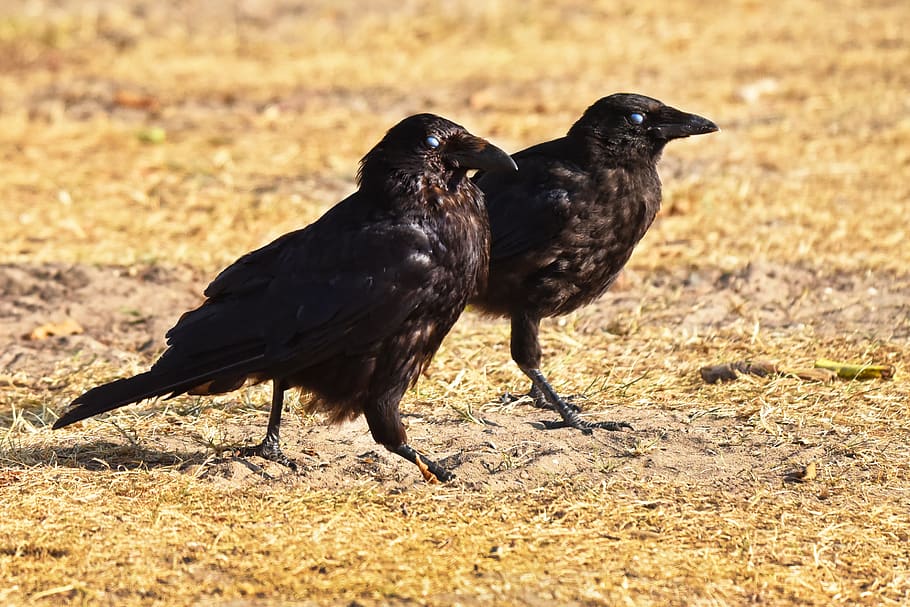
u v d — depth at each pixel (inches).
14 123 861.8
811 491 359.9
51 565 307.9
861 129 824.9
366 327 356.8
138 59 1057.5
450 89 960.3
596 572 306.8
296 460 384.2
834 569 315.0
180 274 584.4
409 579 300.5
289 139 836.0
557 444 398.0
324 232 365.7
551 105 898.1
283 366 361.4
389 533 328.2
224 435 407.2
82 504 344.8
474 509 346.0
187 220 671.8
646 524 336.8
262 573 303.4
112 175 751.7
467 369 476.4
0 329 518.3
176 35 1139.3
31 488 356.5
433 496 354.9
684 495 355.9
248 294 364.8
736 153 783.1
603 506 347.3
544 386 431.8
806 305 547.2
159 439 402.0
